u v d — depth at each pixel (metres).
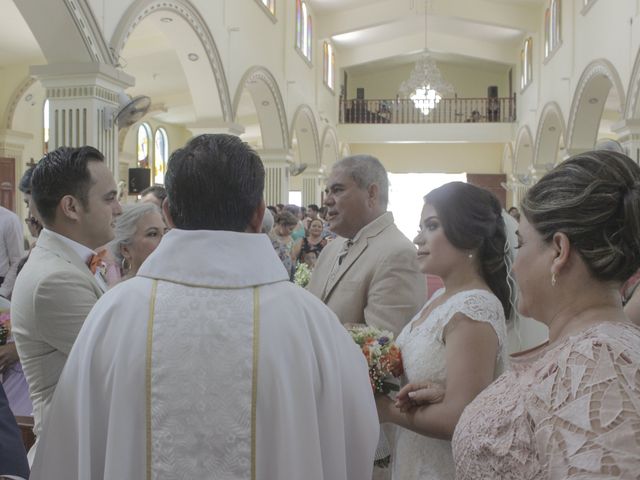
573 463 0.88
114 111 6.38
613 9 10.19
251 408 1.22
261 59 12.17
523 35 18.80
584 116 12.42
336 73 20.45
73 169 2.08
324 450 1.28
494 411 1.07
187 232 1.32
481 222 1.95
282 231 7.57
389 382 2.02
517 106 19.89
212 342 1.23
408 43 20.14
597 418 0.89
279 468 1.21
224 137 1.38
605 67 10.48
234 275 1.29
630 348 0.94
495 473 1.03
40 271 1.93
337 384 1.30
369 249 2.61
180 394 1.21
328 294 2.68
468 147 23.31
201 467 1.20
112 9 6.66
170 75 14.64
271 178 13.45
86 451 1.23
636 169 1.07
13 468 1.36
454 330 1.84
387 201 2.75
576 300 1.10
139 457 1.22
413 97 17.19
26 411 2.67
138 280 1.33
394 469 2.08
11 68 12.06
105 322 1.29
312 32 16.75
